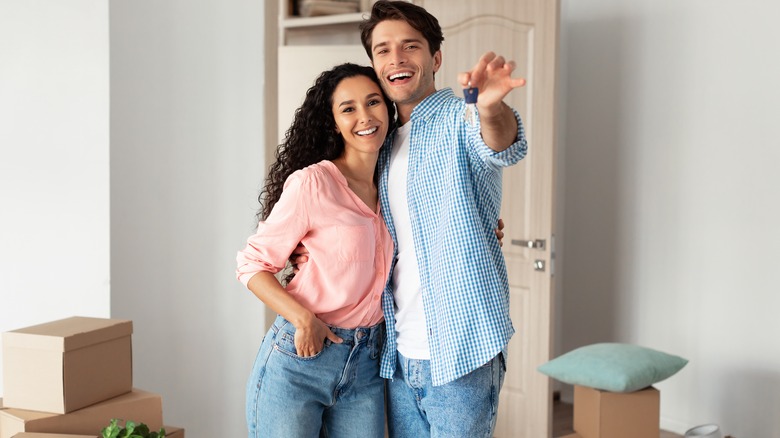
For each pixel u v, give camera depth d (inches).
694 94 162.6
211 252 124.7
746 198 155.2
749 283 155.3
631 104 173.8
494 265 72.3
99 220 110.7
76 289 113.7
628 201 175.3
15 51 117.7
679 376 166.7
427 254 74.7
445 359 72.4
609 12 176.9
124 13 110.5
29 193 117.6
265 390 77.4
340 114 76.7
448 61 166.4
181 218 119.9
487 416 75.7
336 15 186.5
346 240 75.1
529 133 156.9
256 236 76.2
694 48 162.1
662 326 169.8
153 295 116.3
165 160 117.2
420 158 75.0
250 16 129.6
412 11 75.5
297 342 74.5
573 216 187.3
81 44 111.2
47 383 90.5
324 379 77.0
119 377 97.3
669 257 168.1
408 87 75.9
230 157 127.2
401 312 77.9
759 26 152.0
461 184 71.7
